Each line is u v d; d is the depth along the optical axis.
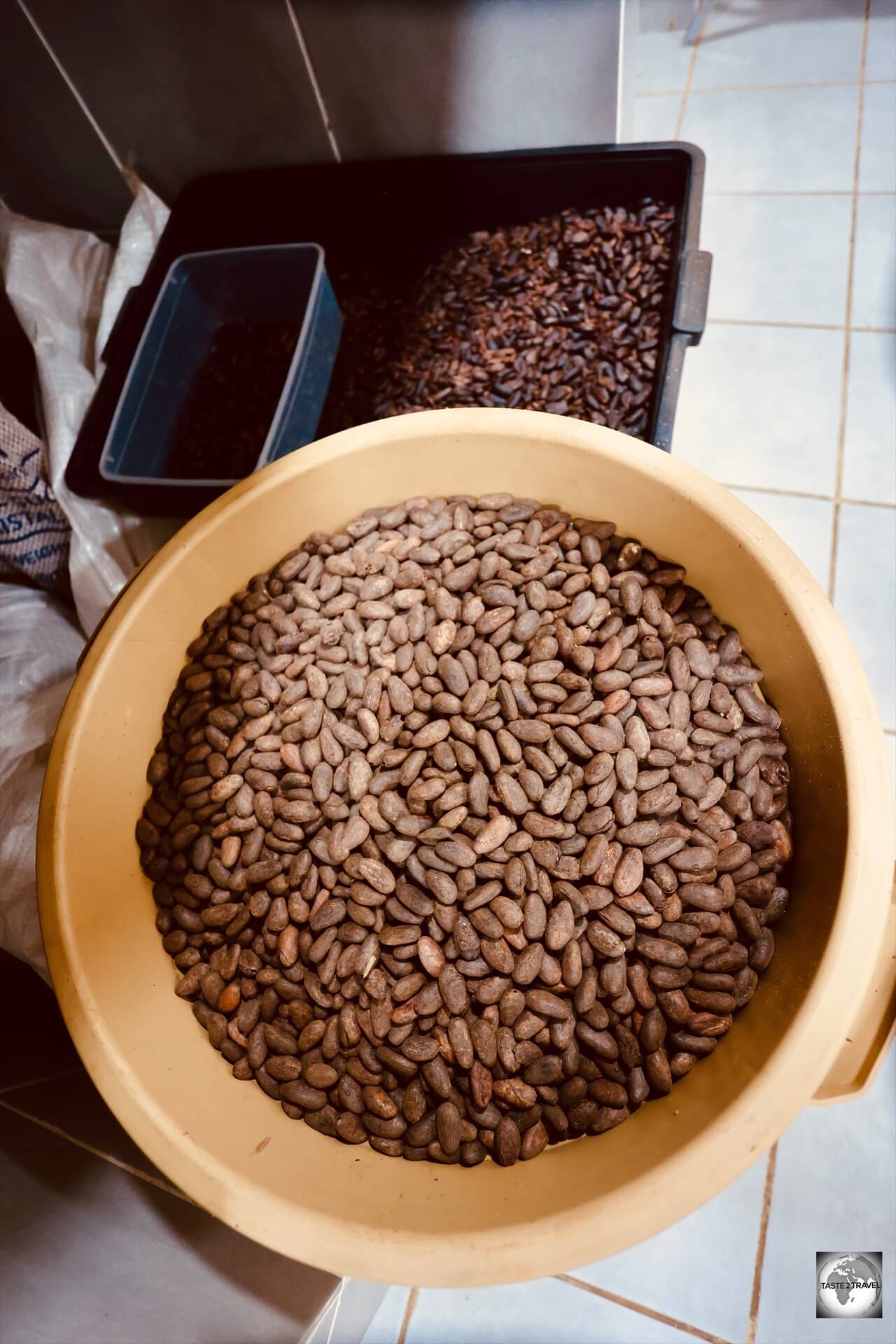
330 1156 0.50
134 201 1.16
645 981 0.53
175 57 0.96
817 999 0.43
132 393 0.88
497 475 0.65
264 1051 0.54
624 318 0.89
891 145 1.25
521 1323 0.74
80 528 0.84
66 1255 0.50
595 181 0.96
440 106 0.97
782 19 1.38
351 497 0.67
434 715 0.62
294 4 0.87
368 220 1.07
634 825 0.56
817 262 1.18
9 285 0.91
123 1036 0.49
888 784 0.47
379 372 0.94
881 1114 0.76
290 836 0.59
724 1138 0.42
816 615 0.52
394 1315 0.75
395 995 0.53
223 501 0.61
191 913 0.59
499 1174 0.49
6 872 0.67
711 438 1.10
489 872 0.56
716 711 0.59
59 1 0.90
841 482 1.05
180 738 0.64
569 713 0.60
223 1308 0.53
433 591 0.65
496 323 0.94
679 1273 0.74
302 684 0.64
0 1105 0.58
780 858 0.55
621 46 0.86
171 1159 0.45
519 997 0.53
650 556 0.64
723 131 1.32
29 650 0.84
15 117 1.05
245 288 0.98
